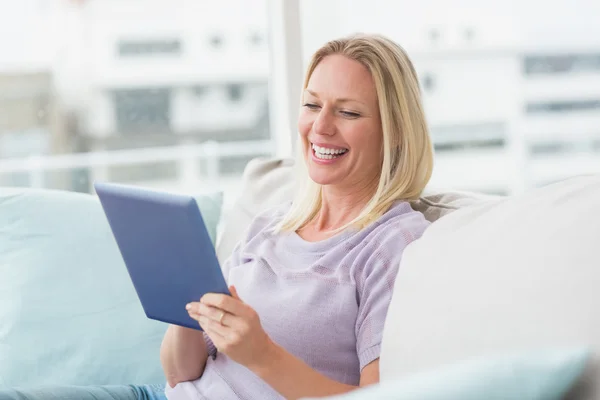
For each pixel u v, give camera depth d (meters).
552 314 0.95
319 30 2.71
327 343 1.44
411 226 1.46
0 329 1.83
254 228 1.74
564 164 8.09
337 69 1.56
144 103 13.04
